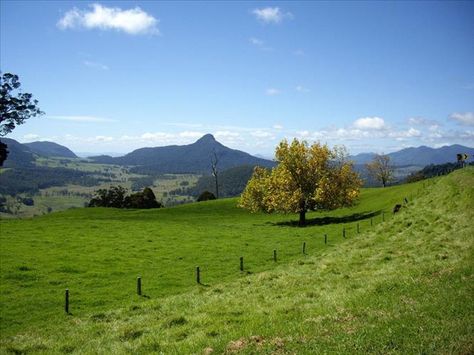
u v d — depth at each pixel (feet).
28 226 256.52
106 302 114.11
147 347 61.05
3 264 150.92
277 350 48.29
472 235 109.40
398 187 381.40
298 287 93.61
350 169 286.87
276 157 290.76
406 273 81.71
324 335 50.70
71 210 385.91
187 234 235.20
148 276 140.87
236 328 62.13
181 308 92.32
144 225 273.33
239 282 118.73
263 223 304.09
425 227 138.82
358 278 90.63
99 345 69.62
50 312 105.91
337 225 252.83
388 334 46.75
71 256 168.55
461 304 52.80
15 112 325.42
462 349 41.06
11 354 71.92
